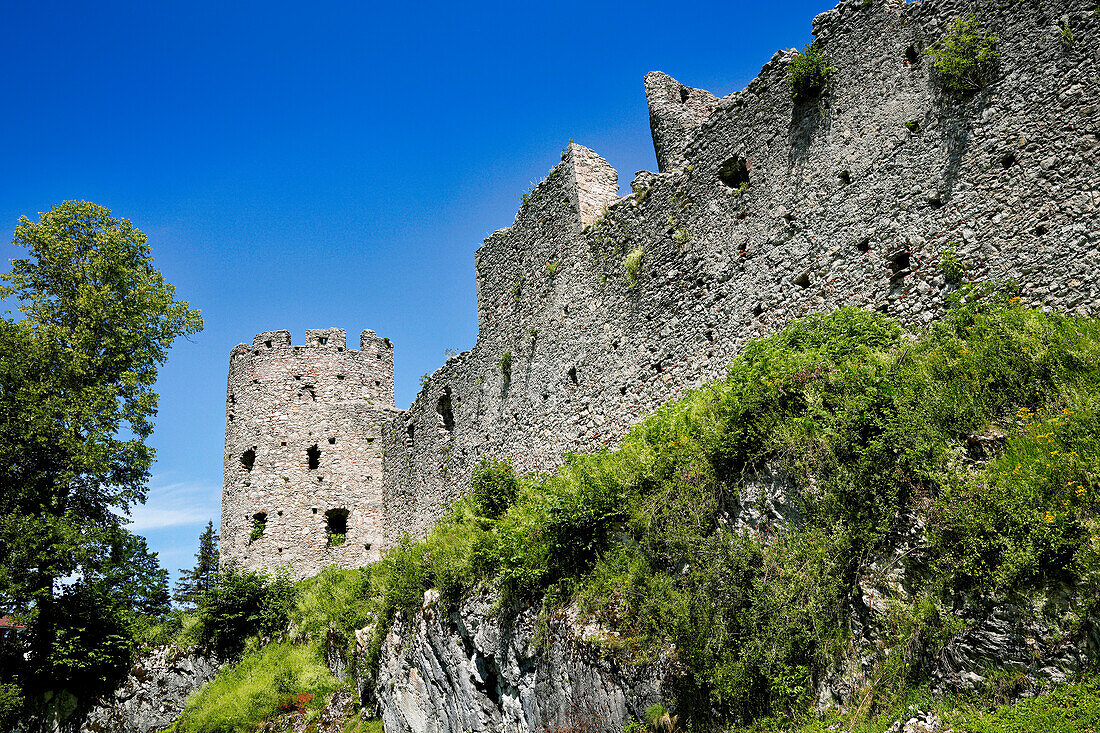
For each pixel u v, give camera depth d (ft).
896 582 29.53
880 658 28.76
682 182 58.34
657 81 70.69
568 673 38.96
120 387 86.74
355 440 107.55
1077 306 36.17
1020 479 27.84
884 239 44.42
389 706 56.65
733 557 34.14
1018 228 38.96
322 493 103.81
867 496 31.60
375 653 62.80
